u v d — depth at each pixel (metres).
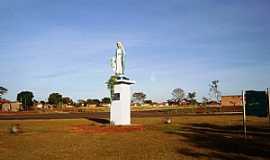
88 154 13.55
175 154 13.19
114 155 13.25
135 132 22.42
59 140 18.28
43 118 42.47
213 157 12.37
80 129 24.83
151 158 12.45
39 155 13.40
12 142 17.53
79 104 124.44
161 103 131.88
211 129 24.44
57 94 115.12
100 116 47.88
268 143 15.91
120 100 28.14
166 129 24.56
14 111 81.12
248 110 17.69
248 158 12.04
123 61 28.53
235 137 18.62
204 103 117.06
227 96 87.69
